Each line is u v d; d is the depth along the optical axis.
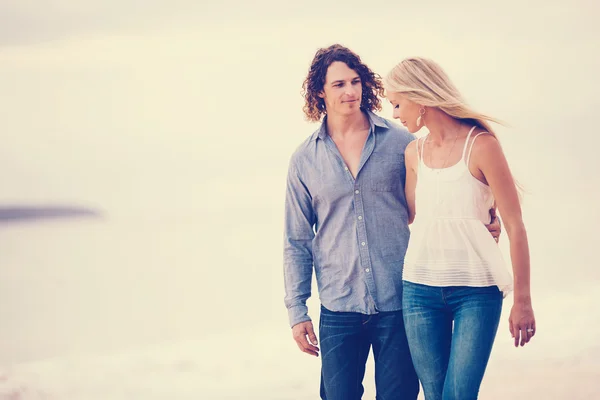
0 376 9.62
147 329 12.94
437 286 4.89
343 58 5.34
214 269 20.11
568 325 10.52
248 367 9.59
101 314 14.77
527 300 4.74
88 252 24.36
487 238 4.84
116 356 10.70
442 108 4.88
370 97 5.46
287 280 5.62
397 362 5.30
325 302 5.48
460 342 4.79
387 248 5.33
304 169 5.48
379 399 5.39
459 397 4.75
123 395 8.55
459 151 4.88
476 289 4.80
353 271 5.34
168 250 24.08
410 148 5.20
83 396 8.60
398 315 5.31
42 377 9.53
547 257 17.66
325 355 5.48
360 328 5.39
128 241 26.66
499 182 4.75
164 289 17.44
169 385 8.91
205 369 9.58
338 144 5.43
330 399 5.48
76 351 11.26
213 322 13.24
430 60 5.00
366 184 5.31
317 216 5.53
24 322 14.08
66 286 18.42
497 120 4.88
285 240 5.66
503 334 10.52
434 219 4.92
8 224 33.22
